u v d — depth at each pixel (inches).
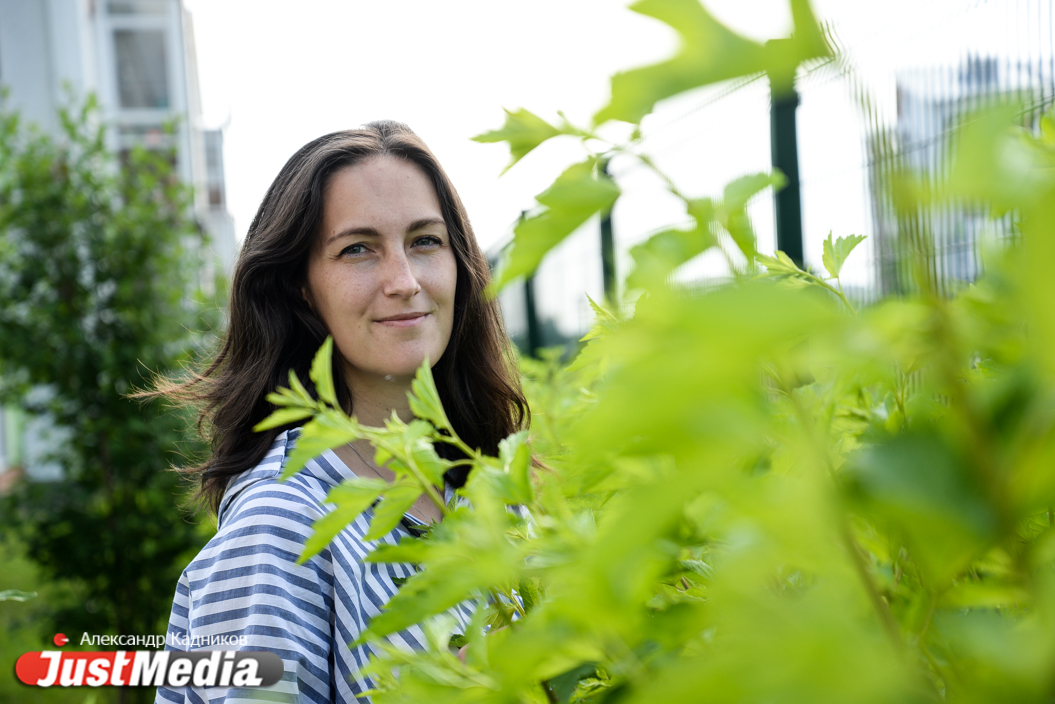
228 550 44.9
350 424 18.8
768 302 5.8
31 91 330.6
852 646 6.6
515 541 18.5
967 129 6.3
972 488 7.4
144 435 164.2
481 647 16.2
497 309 69.9
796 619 6.9
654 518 6.7
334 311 54.8
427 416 19.1
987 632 7.8
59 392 166.9
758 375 7.5
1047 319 6.0
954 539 7.3
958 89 56.5
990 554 10.6
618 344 7.1
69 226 168.9
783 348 7.1
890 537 13.2
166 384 71.9
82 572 156.6
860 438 17.3
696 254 9.5
